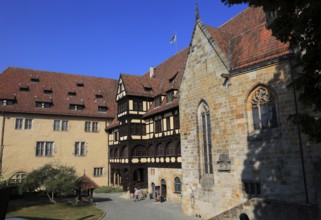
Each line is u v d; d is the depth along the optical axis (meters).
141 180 37.84
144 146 37.12
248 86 18.77
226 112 20.20
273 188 16.89
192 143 23.44
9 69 43.88
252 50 19.81
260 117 18.20
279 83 17.05
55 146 41.66
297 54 15.74
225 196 19.78
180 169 29.11
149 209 27.09
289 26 8.19
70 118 43.31
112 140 44.28
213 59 21.69
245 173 18.48
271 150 17.17
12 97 39.75
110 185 44.81
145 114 36.81
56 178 29.91
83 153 43.78
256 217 14.61
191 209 23.11
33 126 40.50
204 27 22.83
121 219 23.14
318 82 7.99
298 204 12.96
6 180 33.03
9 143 38.56
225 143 20.08
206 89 22.19
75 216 24.22
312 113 15.27
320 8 7.03
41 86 44.03
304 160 15.58
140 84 38.44
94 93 47.75
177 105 28.92
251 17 24.06
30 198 34.66
